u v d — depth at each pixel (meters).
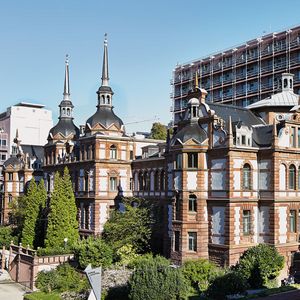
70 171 80.31
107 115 76.06
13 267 68.88
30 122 156.00
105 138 73.88
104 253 58.75
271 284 50.94
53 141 87.75
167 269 43.69
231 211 53.81
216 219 55.62
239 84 107.50
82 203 76.12
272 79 99.44
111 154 74.69
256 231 56.12
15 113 153.88
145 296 41.72
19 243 77.38
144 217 64.69
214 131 56.47
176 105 126.69
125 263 58.19
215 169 56.06
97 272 32.25
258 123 62.50
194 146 56.62
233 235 53.91
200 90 59.03
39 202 77.56
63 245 68.25
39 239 76.19
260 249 52.59
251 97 104.25
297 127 57.38
